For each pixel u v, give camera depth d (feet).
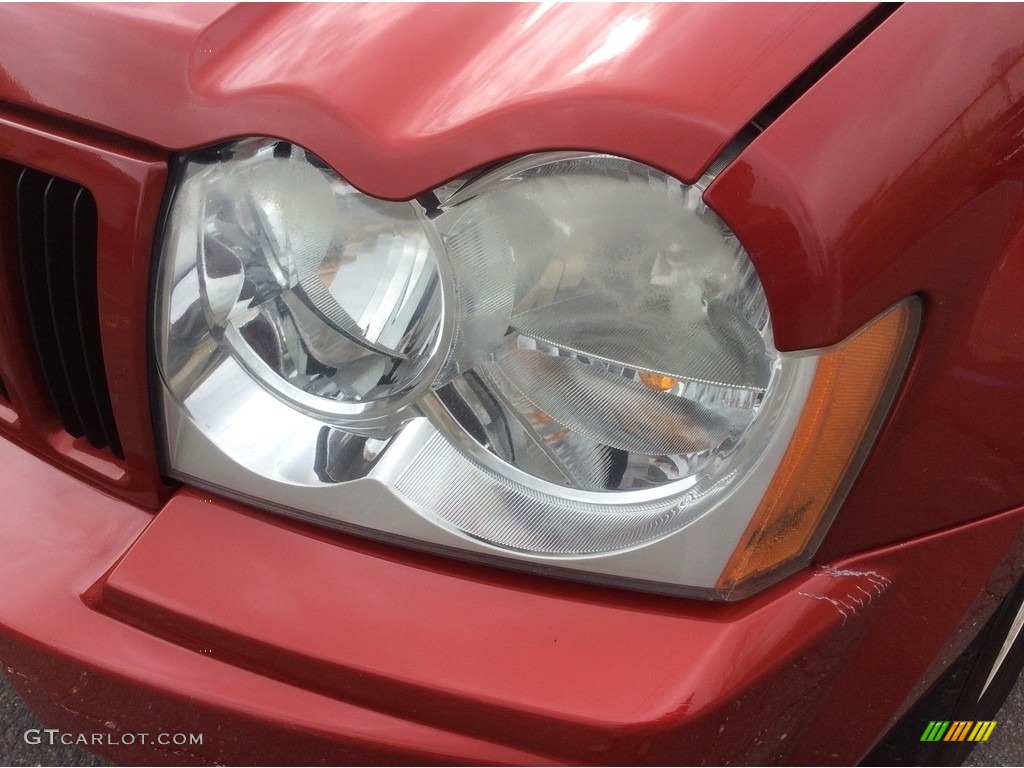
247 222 3.38
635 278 3.00
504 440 3.32
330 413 3.50
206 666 3.31
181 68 3.37
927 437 3.23
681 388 3.08
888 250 2.83
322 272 3.34
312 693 3.20
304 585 3.33
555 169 2.94
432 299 3.23
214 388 3.59
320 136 3.13
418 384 3.34
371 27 3.43
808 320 2.80
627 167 2.88
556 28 3.23
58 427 4.08
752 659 3.04
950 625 3.71
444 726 3.08
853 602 3.24
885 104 2.87
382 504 3.34
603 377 3.16
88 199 3.58
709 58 2.91
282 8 3.63
